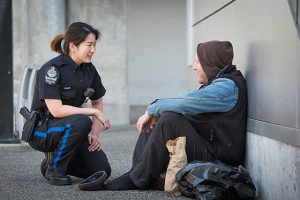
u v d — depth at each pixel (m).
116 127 12.44
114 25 12.84
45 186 5.58
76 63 5.62
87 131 5.49
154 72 17.67
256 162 5.15
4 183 5.77
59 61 5.58
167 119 5.12
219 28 7.00
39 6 12.52
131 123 13.55
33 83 9.12
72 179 6.01
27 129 5.56
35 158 7.69
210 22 7.64
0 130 8.72
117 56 12.89
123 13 12.85
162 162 5.16
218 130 5.24
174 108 5.14
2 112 8.73
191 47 9.41
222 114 5.23
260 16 5.12
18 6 12.65
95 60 12.84
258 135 5.08
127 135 10.90
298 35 4.15
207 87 5.18
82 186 5.31
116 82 12.91
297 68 4.22
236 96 5.23
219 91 5.14
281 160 4.54
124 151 8.58
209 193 4.71
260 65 5.08
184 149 5.09
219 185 4.77
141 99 17.73
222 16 6.79
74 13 12.74
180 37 17.62
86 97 5.73
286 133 4.41
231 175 4.77
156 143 5.13
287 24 4.44
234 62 6.07
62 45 5.64
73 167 5.83
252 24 5.37
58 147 5.53
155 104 5.21
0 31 8.68
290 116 4.37
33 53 12.57
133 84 17.70
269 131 4.79
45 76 5.48
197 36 8.83
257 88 5.13
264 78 4.96
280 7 4.59
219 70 5.36
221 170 4.79
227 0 6.50
